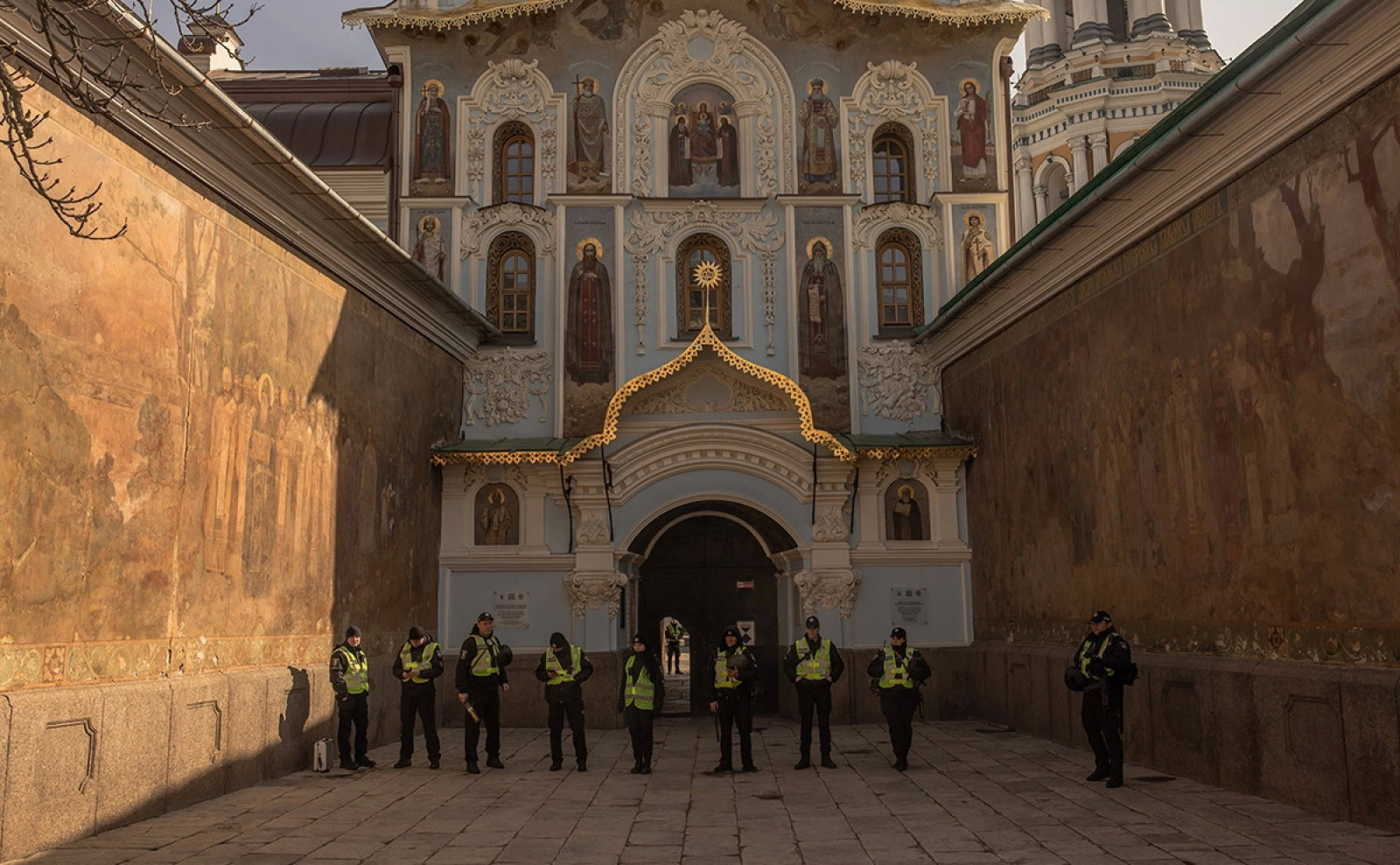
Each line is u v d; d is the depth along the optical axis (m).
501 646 17.86
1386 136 11.79
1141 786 14.98
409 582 22.75
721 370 25.52
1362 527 12.16
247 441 16.02
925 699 24.53
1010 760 17.97
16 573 11.20
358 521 20.08
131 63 12.81
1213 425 15.12
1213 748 14.88
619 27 26.92
